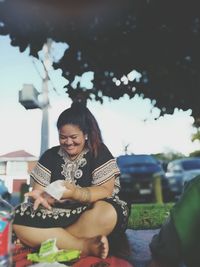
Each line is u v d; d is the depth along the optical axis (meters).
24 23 5.81
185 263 1.35
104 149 2.47
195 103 6.50
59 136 2.44
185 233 1.31
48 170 2.50
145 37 5.95
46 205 2.05
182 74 6.23
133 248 2.96
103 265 1.92
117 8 5.71
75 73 6.59
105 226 2.22
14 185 21.44
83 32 6.00
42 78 10.41
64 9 5.70
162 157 24.92
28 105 9.40
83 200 2.17
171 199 11.72
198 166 12.14
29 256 2.02
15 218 2.30
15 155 22.73
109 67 6.46
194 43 5.85
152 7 5.62
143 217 5.86
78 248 2.17
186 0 5.45
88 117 2.45
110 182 2.39
